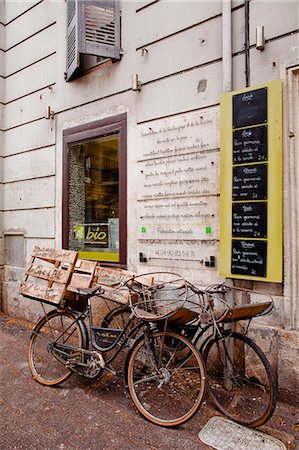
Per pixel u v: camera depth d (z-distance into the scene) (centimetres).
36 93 587
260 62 344
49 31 569
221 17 376
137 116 441
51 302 347
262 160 336
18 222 614
